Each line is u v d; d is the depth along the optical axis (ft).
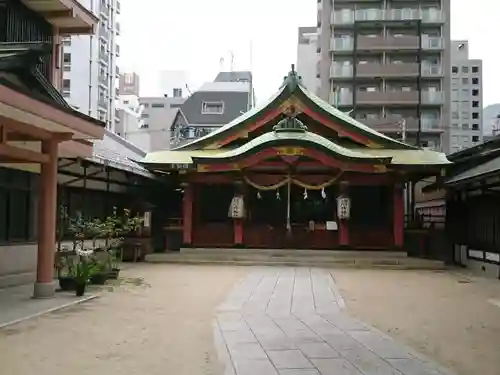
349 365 23.59
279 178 86.07
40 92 38.88
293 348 26.76
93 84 189.98
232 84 198.59
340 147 82.94
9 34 47.78
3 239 48.60
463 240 79.56
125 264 74.59
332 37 176.96
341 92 170.91
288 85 87.04
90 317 34.40
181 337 29.04
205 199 90.43
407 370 22.91
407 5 177.37
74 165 65.77
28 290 45.52
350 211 86.84
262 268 71.41
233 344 27.50
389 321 34.81
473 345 28.09
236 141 90.43
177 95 277.03
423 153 86.17
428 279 61.11
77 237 59.36
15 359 23.94
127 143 100.94
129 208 84.12
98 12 193.06
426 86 171.22
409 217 104.37
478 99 215.51
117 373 22.11
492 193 67.36
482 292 49.96
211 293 46.85
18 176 51.16
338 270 70.64
